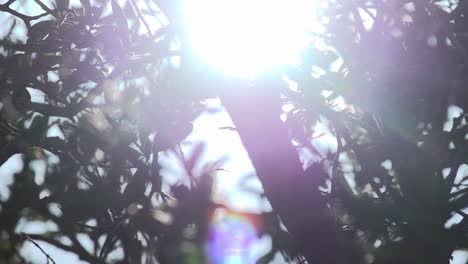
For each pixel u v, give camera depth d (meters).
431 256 3.81
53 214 4.12
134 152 4.14
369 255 3.90
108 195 3.97
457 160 3.99
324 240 4.18
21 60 4.24
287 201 4.33
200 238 3.53
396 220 3.90
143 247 3.92
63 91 4.32
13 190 4.19
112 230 3.95
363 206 3.99
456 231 3.80
